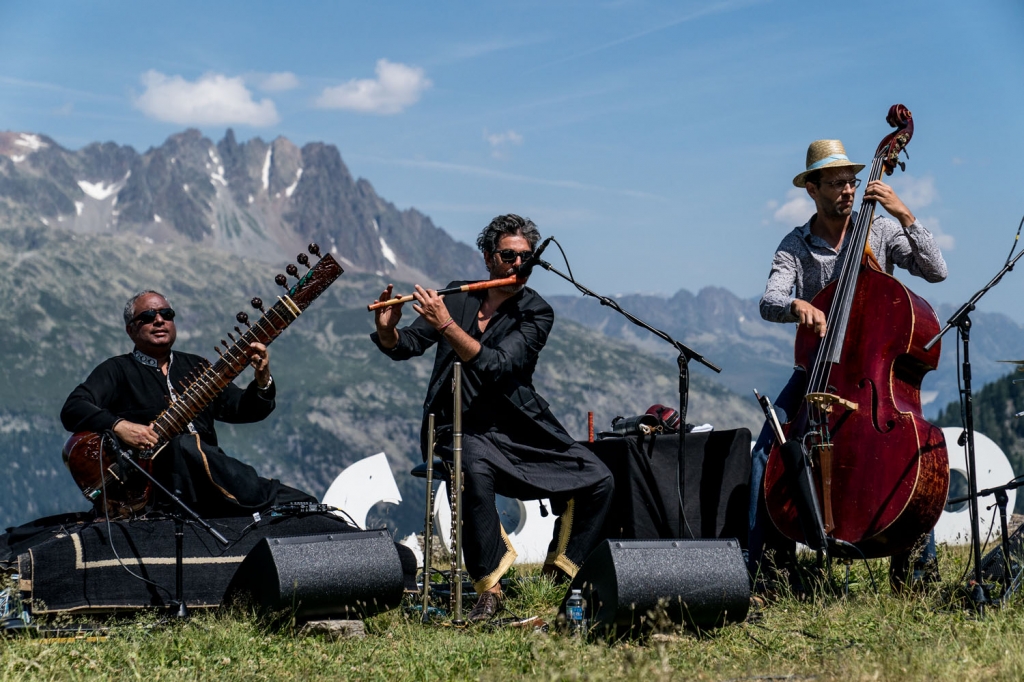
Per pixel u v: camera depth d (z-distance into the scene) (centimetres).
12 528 609
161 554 576
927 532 577
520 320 629
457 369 575
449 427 616
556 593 619
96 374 634
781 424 628
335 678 441
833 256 666
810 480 580
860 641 478
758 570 623
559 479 614
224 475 605
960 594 559
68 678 423
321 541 528
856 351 601
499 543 594
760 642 484
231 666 453
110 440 589
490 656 467
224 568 581
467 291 624
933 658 432
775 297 655
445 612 592
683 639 481
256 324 625
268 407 648
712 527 667
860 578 647
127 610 560
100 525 571
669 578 491
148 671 439
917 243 641
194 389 612
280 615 510
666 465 673
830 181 654
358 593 523
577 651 448
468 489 593
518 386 616
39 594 547
